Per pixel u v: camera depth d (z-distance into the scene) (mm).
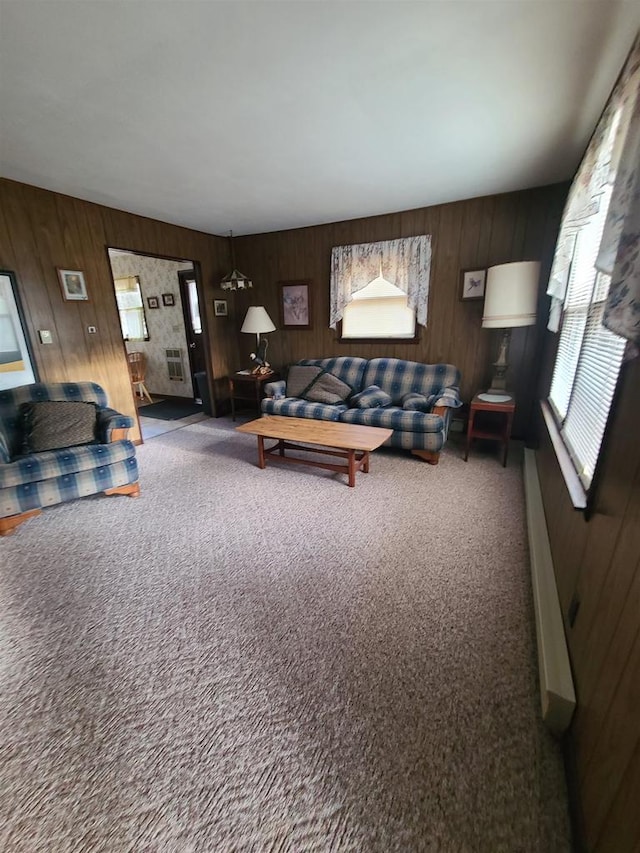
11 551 2188
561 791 1039
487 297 3125
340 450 3736
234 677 1386
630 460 981
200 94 1806
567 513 1631
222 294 5016
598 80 1727
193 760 1128
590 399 1646
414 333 4148
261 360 4871
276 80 1710
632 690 759
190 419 5082
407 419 3295
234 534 2312
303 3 1279
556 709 1130
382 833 961
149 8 1285
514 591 1781
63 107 1885
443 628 1580
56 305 3219
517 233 3449
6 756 1150
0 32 1369
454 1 1287
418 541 2191
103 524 2467
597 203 1627
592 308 1810
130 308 6301
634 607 820
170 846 946
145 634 1582
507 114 2045
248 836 961
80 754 1150
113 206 3531
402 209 3811
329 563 2016
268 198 3402
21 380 3051
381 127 2166
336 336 4590
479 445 3768
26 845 951
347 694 1312
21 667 1442
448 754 1126
